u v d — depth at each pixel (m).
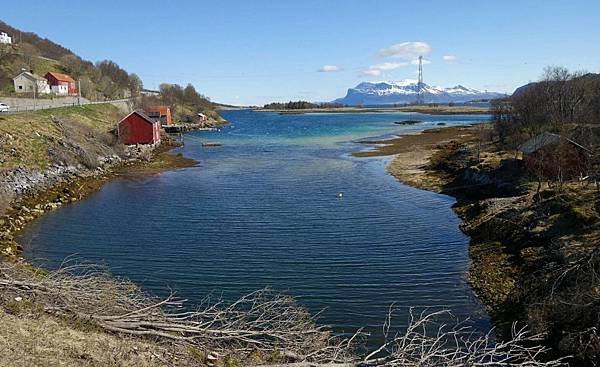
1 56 84.56
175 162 48.16
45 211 27.97
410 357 10.56
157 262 19.62
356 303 15.80
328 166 45.03
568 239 17.59
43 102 66.25
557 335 12.63
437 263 19.41
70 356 8.29
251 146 62.91
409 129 85.50
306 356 9.38
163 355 9.11
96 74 107.25
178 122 96.31
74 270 18.08
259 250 21.09
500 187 30.42
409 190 33.81
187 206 29.34
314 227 24.67
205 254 20.58
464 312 15.24
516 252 19.19
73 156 39.03
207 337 9.85
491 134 50.22
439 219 25.98
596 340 11.41
